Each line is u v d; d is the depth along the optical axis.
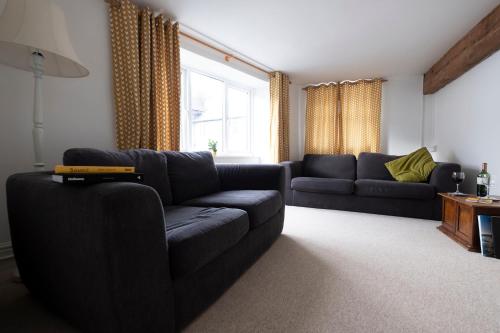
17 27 1.26
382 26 2.59
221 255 1.32
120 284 0.79
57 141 1.87
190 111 3.33
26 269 1.23
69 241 0.90
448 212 2.37
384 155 3.79
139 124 2.21
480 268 1.66
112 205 0.77
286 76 4.17
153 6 2.29
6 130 1.66
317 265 1.69
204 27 2.65
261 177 2.28
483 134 2.79
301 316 1.16
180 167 1.98
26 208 1.12
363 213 3.19
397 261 1.76
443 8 2.26
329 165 4.09
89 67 2.02
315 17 2.43
